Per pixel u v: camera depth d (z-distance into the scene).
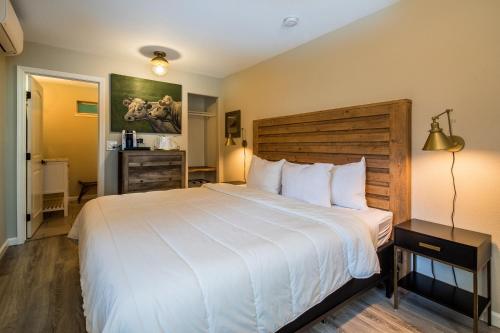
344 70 2.62
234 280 1.12
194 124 4.92
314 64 2.92
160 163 3.56
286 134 3.19
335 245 1.56
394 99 2.24
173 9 2.31
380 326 1.71
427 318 1.80
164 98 3.93
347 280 1.62
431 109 2.02
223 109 4.51
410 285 1.93
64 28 2.67
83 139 5.39
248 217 1.88
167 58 3.52
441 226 1.93
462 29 1.84
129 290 0.95
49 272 2.40
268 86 3.56
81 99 5.34
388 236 2.15
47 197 4.62
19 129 2.99
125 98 3.61
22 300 1.96
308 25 2.61
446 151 1.95
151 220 1.79
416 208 2.13
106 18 2.47
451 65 1.90
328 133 2.71
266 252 1.30
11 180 3.00
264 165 3.08
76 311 1.84
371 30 2.39
